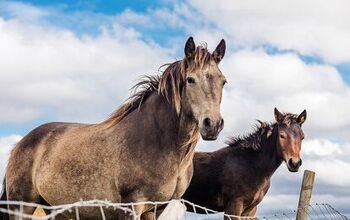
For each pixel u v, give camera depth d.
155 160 5.73
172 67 5.91
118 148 5.92
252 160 10.36
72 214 6.25
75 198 6.11
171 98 5.77
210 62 5.63
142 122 5.94
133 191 5.76
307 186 8.51
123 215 5.78
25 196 6.64
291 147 10.02
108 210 5.95
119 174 5.85
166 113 5.79
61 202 6.26
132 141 5.88
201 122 5.37
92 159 6.02
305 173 8.56
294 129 10.17
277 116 10.36
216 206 10.48
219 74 5.62
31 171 6.59
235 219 10.07
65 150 6.31
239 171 10.27
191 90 5.54
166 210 5.17
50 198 6.39
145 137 5.83
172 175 5.75
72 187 6.11
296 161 9.94
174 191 5.93
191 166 6.14
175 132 5.71
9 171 6.83
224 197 10.34
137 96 6.23
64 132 6.64
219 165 10.48
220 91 5.55
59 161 6.29
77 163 6.11
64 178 6.18
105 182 5.93
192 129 5.67
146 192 5.74
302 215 8.45
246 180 10.23
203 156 10.75
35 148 6.64
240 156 10.46
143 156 5.77
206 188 10.47
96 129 6.29
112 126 6.18
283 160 10.16
